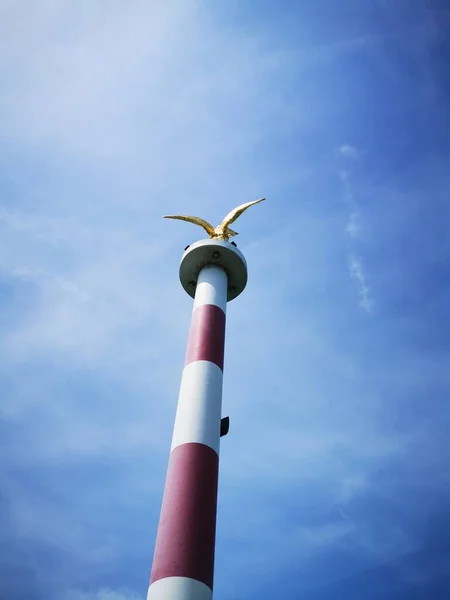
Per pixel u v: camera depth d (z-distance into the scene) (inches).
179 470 550.3
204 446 572.4
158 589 464.1
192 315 737.6
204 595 467.5
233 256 792.9
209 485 544.7
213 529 523.2
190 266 804.6
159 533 511.5
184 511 514.9
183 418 598.5
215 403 624.1
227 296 820.6
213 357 668.7
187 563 479.2
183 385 640.4
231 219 879.1
